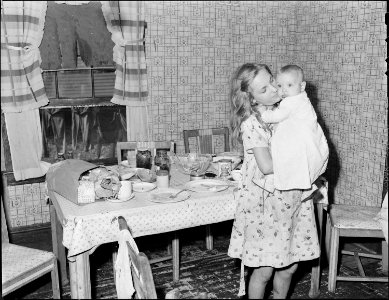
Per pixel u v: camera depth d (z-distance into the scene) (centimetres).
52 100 346
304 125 185
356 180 342
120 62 354
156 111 379
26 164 340
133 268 159
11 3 311
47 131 354
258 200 196
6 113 328
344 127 352
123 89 360
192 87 388
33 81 331
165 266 295
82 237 194
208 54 389
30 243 345
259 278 206
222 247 328
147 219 205
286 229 196
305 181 185
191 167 261
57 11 335
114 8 342
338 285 259
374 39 316
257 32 402
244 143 193
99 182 217
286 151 183
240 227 208
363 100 330
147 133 374
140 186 238
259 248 197
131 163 285
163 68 375
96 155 371
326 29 366
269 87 188
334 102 362
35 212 351
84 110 360
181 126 391
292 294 252
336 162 364
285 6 404
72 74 351
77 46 347
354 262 298
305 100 188
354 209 275
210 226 319
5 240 240
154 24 364
